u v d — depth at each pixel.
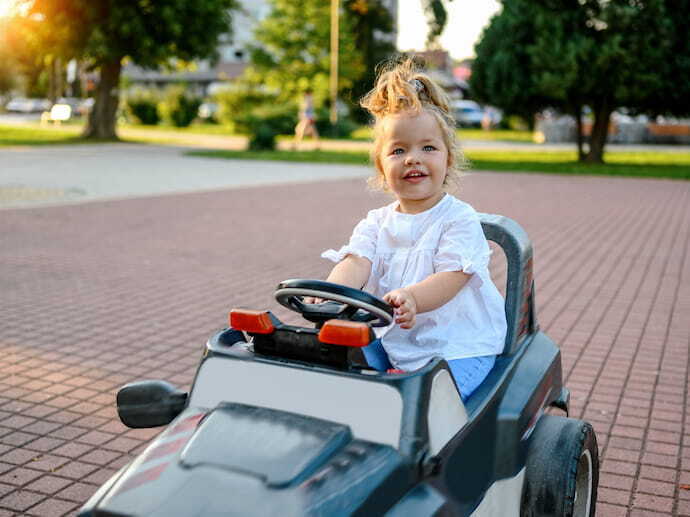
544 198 14.89
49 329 5.76
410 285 2.34
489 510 2.36
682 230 11.24
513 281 2.74
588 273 8.14
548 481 2.48
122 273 7.73
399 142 2.40
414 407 1.89
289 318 6.15
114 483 1.79
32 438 3.90
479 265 2.39
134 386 2.34
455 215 2.47
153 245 9.28
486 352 2.52
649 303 6.89
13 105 64.69
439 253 2.41
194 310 6.37
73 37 28.39
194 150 26.95
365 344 1.92
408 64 2.67
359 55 46.69
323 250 9.12
